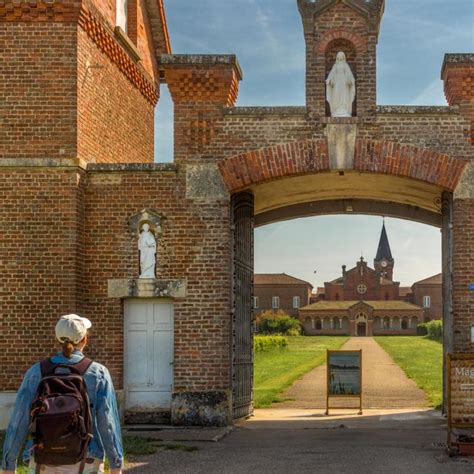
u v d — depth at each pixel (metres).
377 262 195.75
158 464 12.98
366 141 18.39
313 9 18.64
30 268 17.86
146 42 24.00
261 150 18.48
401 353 65.88
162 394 18.44
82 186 18.36
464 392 13.95
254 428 18.09
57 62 18.03
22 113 18.02
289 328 134.25
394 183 20.12
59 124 17.98
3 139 17.98
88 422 6.47
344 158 18.38
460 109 18.36
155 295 18.27
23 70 18.06
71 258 17.84
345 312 149.62
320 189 21.86
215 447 14.91
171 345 18.48
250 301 20.27
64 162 17.89
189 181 18.48
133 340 18.53
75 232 17.92
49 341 17.73
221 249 18.33
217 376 18.09
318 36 18.67
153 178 18.53
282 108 18.50
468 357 13.98
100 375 6.66
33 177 17.97
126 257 18.42
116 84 20.89
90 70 18.89
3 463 6.50
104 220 18.48
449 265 18.62
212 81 18.58
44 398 6.37
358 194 22.77
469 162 18.25
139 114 23.11
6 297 17.83
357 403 25.11
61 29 18.08
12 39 18.09
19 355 17.70
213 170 18.48
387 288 167.62
